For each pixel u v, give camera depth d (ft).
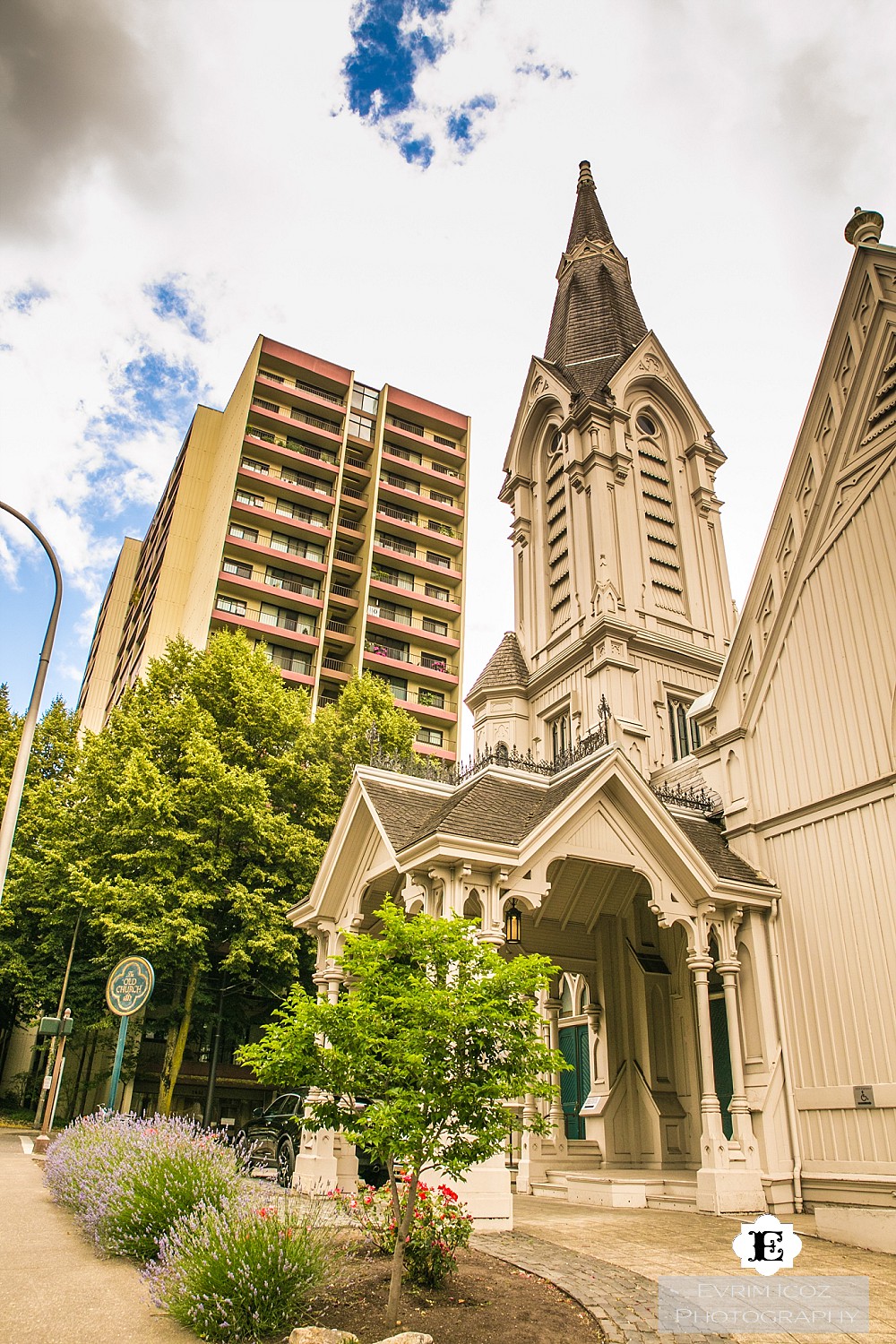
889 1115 47.93
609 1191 53.01
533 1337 24.09
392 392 265.34
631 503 115.55
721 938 55.77
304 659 223.30
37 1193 47.50
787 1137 52.75
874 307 58.65
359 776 60.23
